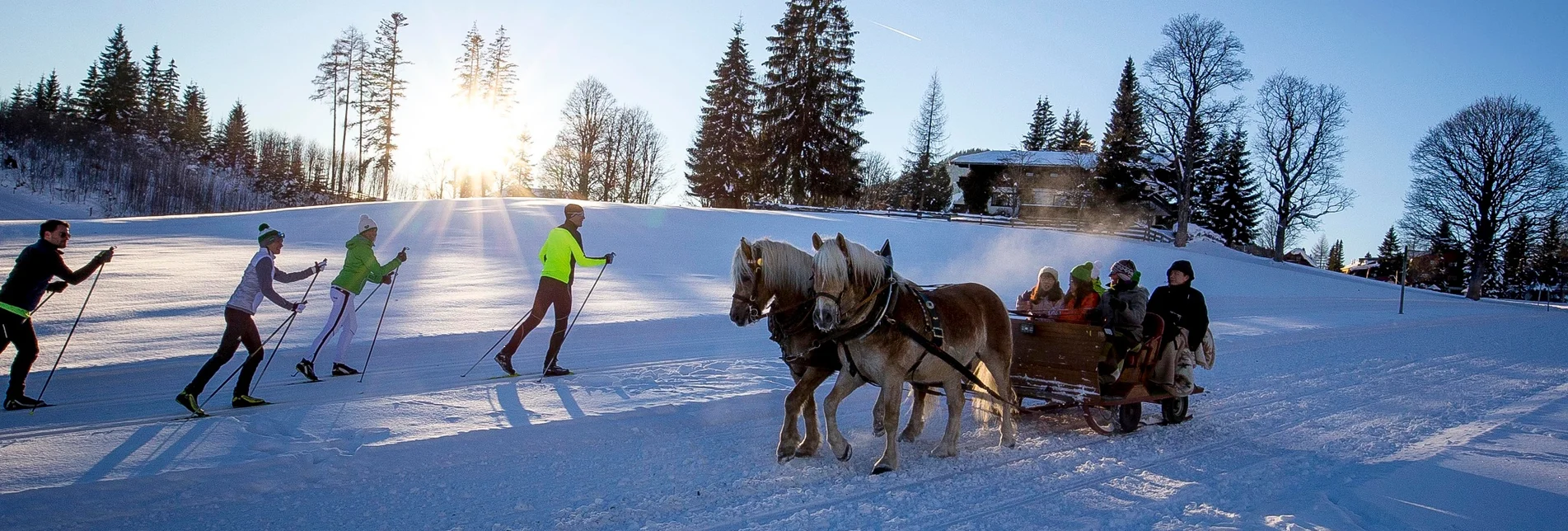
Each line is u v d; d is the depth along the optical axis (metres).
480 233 27.77
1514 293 64.38
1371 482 6.77
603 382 9.42
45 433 6.79
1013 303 20.22
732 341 13.17
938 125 70.00
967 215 54.06
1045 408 8.66
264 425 7.07
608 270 21.09
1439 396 11.20
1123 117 62.09
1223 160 64.94
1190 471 7.17
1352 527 5.66
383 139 61.22
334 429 7.05
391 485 6.18
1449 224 48.31
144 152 62.53
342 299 9.36
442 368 10.12
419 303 14.60
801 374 7.40
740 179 56.19
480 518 5.58
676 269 22.59
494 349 11.38
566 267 9.80
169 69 81.62
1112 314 8.78
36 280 7.66
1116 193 55.41
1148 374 8.70
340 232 26.88
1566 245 58.66
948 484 6.56
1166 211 54.16
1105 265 31.09
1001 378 7.83
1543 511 6.12
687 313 14.64
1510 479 6.93
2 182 49.78
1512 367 14.24
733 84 58.00
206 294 14.69
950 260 28.48
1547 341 18.69
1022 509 6.02
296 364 9.97
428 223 29.28
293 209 32.97
